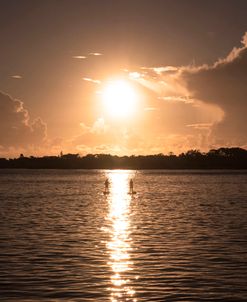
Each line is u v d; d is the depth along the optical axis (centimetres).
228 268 3005
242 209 7406
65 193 12269
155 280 2706
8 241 4025
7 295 2400
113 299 2347
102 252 3528
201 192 12788
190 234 4506
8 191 13150
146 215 6462
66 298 2358
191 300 2338
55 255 3400
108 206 8088
